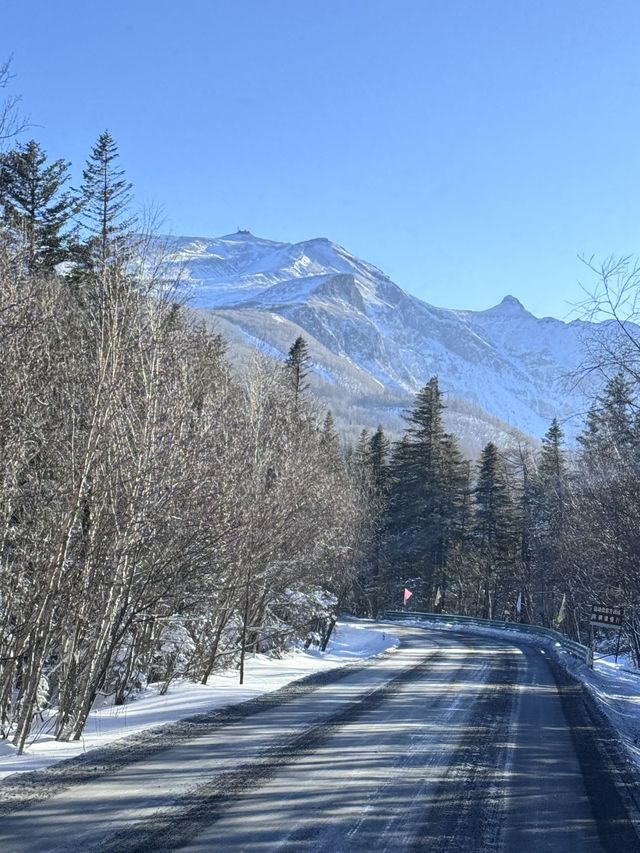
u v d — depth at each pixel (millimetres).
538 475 53750
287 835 6691
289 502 19281
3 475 10133
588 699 19344
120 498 10961
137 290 12172
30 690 9641
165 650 17406
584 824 7852
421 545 61000
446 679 21406
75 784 7941
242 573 17047
